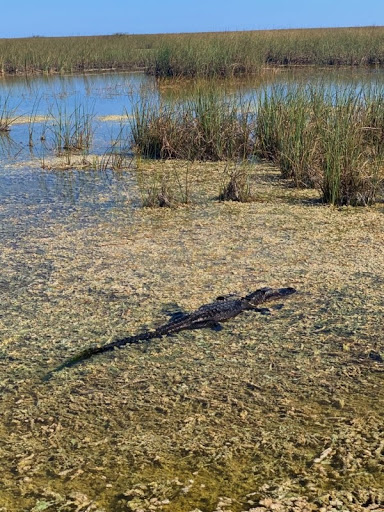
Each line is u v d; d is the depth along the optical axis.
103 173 11.91
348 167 9.38
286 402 4.35
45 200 10.05
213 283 6.46
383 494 3.41
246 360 4.96
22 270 6.96
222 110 13.29
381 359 4.89
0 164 13.04
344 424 4.06
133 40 39.38
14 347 5.29
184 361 4.98
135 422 4.19
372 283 6.31
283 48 31.06
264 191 10.26
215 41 31.25
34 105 20.77
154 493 3.50
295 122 11.78
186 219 8.77
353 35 33.44
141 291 6.31
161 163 12.59
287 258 7.11
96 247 7.66
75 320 5.75
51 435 4.09
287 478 3.58
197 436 4.01
